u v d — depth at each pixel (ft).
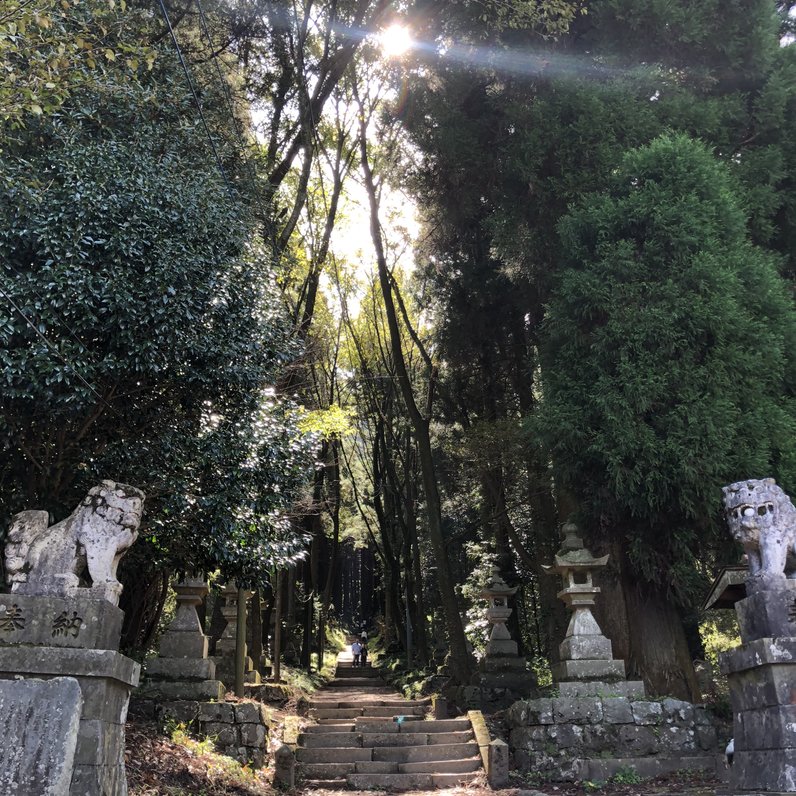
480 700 48.16
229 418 31.27
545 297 48.32
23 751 17.10
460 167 49.93
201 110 35.83
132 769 26.35
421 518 86.89
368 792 35.83
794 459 35.73
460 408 67.72
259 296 32.22
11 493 28.12
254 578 32.83
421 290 69.82
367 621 140.36
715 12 45.75
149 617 47.34
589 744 34.24
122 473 29.25
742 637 25.44
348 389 84.17
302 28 46.93
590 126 43.83
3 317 24.75
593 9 48.34
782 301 39.09
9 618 19.85
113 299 26.55
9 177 26.00
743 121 46.85
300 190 46.85
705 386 36.83
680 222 38.83
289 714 45.96
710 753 34.06
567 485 40.22
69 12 28.58
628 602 40.42
